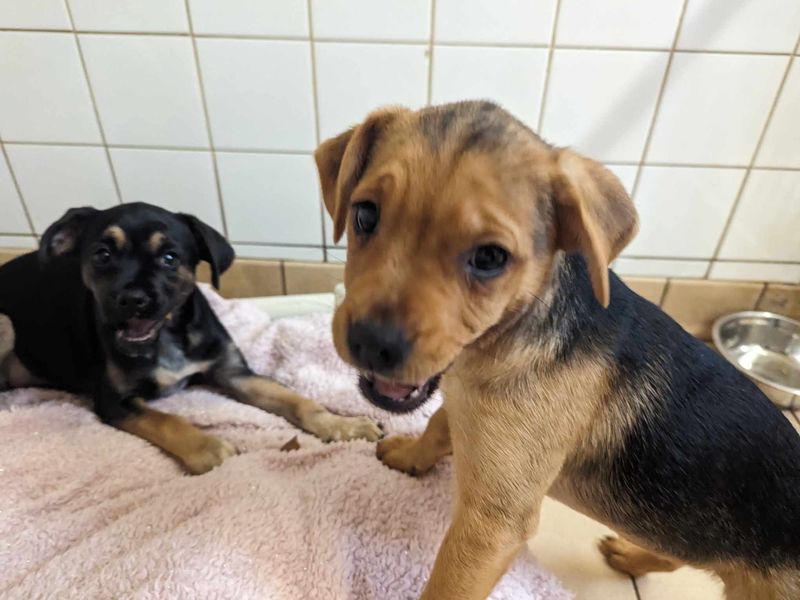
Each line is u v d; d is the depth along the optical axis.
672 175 0.83
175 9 0.72
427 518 0.58
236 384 0.74
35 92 0.78
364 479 0.60
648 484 0.46
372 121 0.41
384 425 0.71
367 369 0.36
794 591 0.45
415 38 0.74
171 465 0.64
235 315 0.84
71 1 0.72
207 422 0.69
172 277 0.65
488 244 0.35
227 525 0.54
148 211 0.65
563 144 0.81
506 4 0.72
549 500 0.72
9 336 0.72
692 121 0.79
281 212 0.87
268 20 0.73
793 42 0.73
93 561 0.53
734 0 0.71
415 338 0.35
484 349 0.42
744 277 0.92
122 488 0.61
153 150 0.83
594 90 0.77
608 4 0.72
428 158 0.36
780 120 0.79
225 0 0.72
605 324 0.45
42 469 0.61
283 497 0.57
